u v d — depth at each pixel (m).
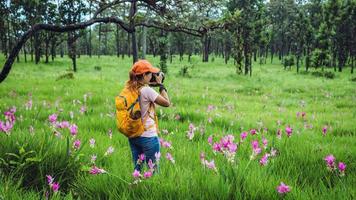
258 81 36.66
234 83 32.66
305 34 79.00
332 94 21.81
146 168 4.12
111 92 15.32
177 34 88.19
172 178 3.91
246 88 25.23
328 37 70.31
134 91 4.25
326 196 3.71
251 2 55.88
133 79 4.30
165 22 7.05
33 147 4.96
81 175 4.54
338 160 5.54
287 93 22.67
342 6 70.44
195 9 7.21
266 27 91.38
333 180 4.62
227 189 3.57
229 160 3.92
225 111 12.10
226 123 9.38
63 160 4.66
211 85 27.91
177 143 6.45
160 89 4.44
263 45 79.56
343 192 3.77
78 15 50.44
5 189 3.71
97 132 7.16
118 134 7.18
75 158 4.70
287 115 12.31
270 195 3.59
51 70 45.97
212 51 142.50
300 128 9.13
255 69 66.31
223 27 7.25
